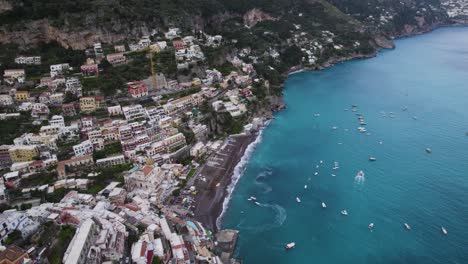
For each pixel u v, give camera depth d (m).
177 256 103.12
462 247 119.06
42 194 130.00
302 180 158.12
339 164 171.00
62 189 133.12
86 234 94.19
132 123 173.50
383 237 124.00
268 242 122.19
